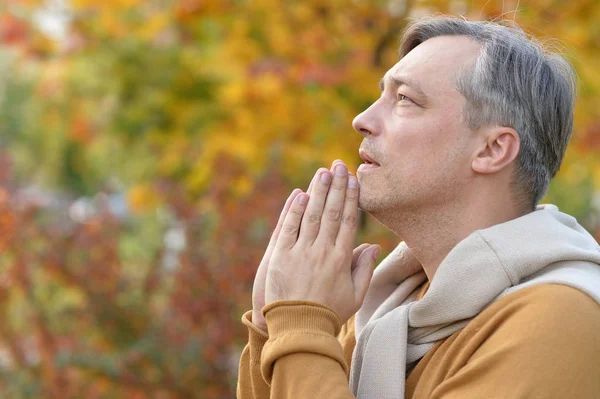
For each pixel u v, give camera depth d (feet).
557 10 15.03
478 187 5.37
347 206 5.60
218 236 14.58
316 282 5.40
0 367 15.15
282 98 16.15
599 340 4.54
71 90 21.59
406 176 5.39
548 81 5.44
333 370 4.92
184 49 18.53
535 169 5.44
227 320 14.05
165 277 15.44
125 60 19.08
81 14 19.12
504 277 5.00
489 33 5.51
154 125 19.83
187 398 13.99
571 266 5.02
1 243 14.99
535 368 4.43
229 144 16.78
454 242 5.44
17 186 16.34
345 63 15.74
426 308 5.20
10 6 19.70
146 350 13.98
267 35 16.78
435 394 4.78
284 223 5.63
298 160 16.63
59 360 14.06
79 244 15.19
